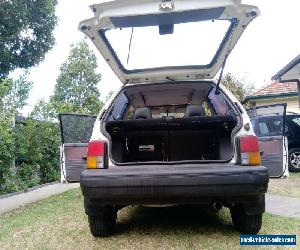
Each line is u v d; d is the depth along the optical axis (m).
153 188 3.34
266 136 4.20
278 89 15.08
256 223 3.82
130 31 3.70
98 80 22.23
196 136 4.21
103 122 3.81
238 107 3.82
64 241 4.01
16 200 5.99
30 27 13.02
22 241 4.08
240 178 3.29
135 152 4.34
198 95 5.09
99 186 3.39
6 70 12.51
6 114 6.34
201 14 3.35
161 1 3.21
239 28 3.60
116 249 3.66
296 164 9.43
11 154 6.18
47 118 7.61
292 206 5.32
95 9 3.31
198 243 3.75
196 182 3.30
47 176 7.75
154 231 4.25
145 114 4.63
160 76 4.41
